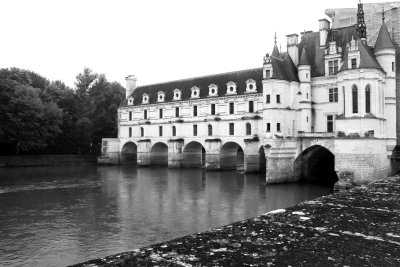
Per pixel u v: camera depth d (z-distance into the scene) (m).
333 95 66.38
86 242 30.02
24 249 28.31
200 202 46.50
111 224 35.66
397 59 61.62
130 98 110.81
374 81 51.97
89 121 115.12
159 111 101.19
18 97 98.00
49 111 103.62
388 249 6.45
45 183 65.94
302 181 63.78
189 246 6.46
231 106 84.56
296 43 71.94
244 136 81.00
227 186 59.78
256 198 48.56
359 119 51.97
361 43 54.34
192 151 96.00
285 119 66.12
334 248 6.45
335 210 9.42
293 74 68.56
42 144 102.81
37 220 37.44
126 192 55.25
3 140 96.69
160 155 105.06
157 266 5.45
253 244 6.60
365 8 69.19
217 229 7.61
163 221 36.72
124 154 112.19
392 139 56.66
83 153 120.75
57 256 26.81
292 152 62.25
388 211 9.30
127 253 6.07
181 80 102.38
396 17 63.09
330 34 72.19
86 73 132.50
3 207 44.16
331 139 58.44
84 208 43.41
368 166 50.38
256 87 80.75
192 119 91.94
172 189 57.59
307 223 8.09
